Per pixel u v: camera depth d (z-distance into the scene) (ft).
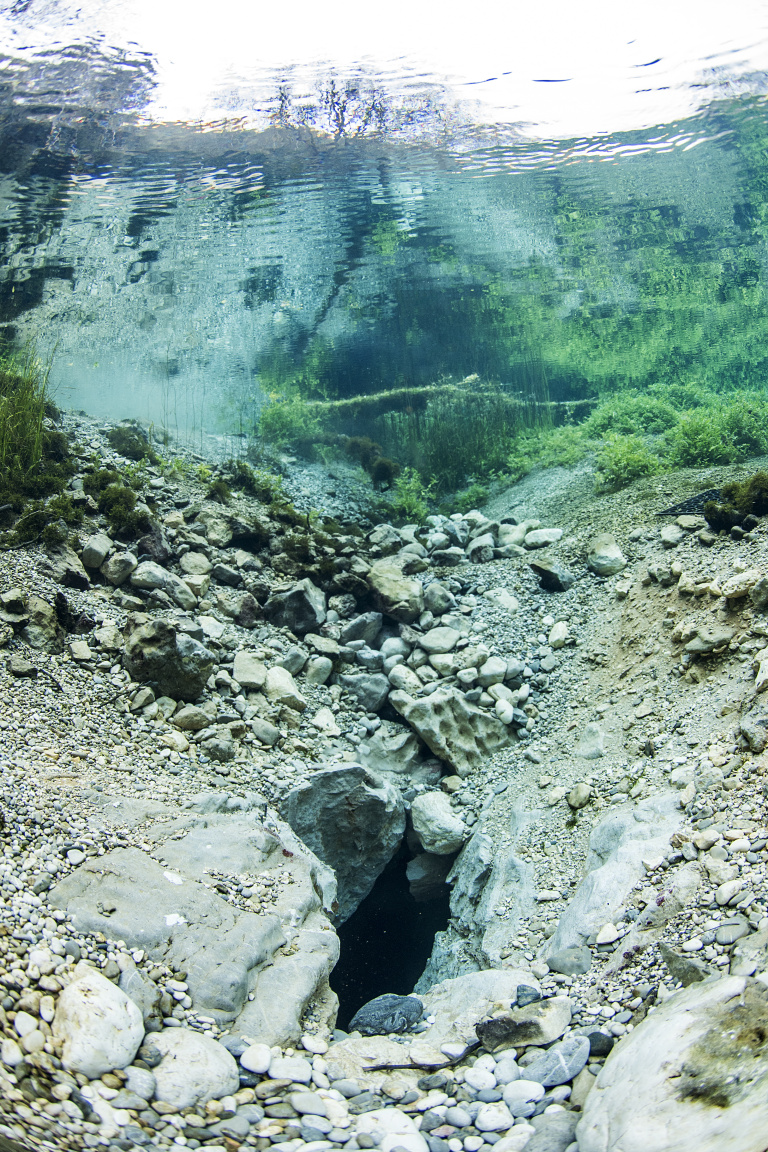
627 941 14.38
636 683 25.02
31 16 35.55
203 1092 11.01
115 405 60.64
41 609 22.91
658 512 33.40
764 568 23.62
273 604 30.50
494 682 29.48
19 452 29.89
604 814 20.25
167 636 23.21
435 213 52.90
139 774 19.58
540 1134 10.43
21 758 17.51
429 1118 11.39
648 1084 10.03
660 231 57.77
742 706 19.39
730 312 65.10
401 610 32.60
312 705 27.86
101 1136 9.65
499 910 20.34
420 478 51.26
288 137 42.42
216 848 16.85
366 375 66.85
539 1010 13.42
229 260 54.29
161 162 43.01
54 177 43.29
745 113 45.52
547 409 57.93
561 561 34.09
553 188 51.72
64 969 12.00
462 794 26.45
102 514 29.73
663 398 52.44
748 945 12.32
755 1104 8.86
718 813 16.12
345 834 24.88
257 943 14.39
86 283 53.88
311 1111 11.19
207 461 42.39
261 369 64.75
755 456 38.34
